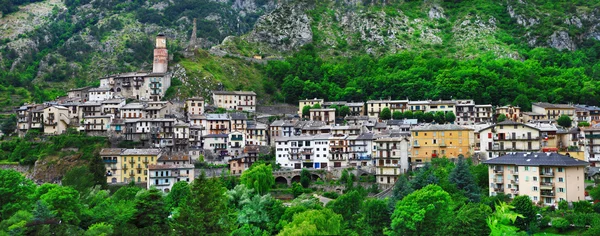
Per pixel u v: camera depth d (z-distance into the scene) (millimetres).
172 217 154500
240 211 168250
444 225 146875
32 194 151000
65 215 136125
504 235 112125
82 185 184250
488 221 115938
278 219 171000
